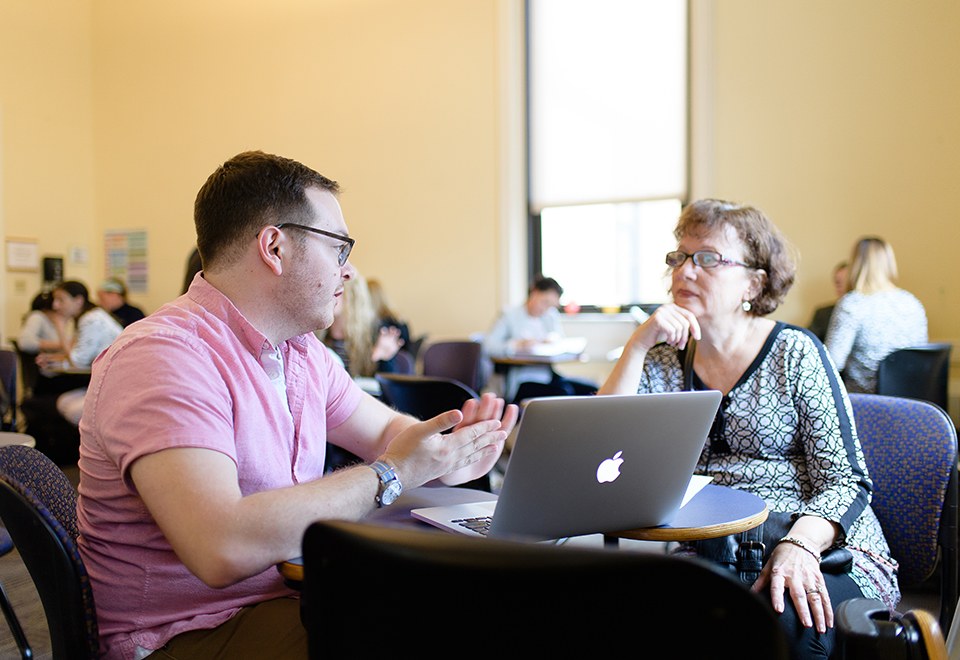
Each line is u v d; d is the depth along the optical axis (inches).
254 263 45.7
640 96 209.2
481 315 231.1
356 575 25.3
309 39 253.3
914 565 59.2
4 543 74.0
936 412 60.2
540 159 224.1
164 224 282.4
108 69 290.5
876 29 178.7
